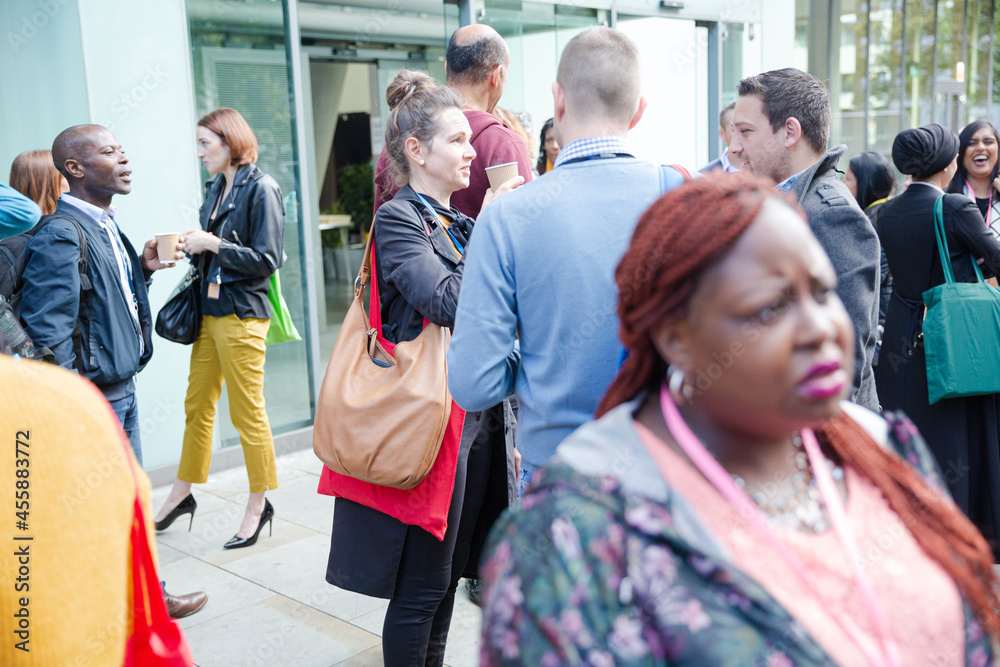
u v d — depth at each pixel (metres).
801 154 2.34
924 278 3.25
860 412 0.96
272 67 4.88
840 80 10.08
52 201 3.07
